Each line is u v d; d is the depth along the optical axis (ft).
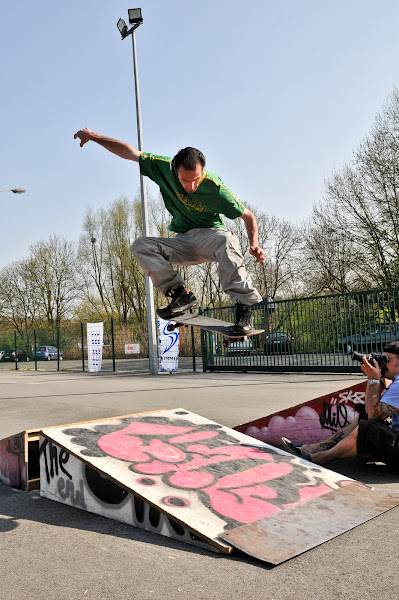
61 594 8.05
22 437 14.32
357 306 40.52
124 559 9.29
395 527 10.41
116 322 77.87
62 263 132.05
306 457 14.76
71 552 9.74
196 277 112.16
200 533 9.55
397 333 37.63
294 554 9.09
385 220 74.95
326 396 16.44
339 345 41.19
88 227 129.08
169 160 12.09
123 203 123.85
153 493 10.83
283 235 112.47
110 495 11.49
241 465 12.73
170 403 29.89
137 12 52.13
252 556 8.96
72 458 12.46
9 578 8.73
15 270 135.33
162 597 7.82
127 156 12.49
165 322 54.13
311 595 7.71
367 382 14.51
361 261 78.64
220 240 12.50
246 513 10.39
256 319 47.26
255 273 113.91
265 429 17.60
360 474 14.88
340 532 10.10
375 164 74.90
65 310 132.57
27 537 10.65
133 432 14.03
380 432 13.87
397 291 38.14
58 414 27.68
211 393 33.55
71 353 83.71
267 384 37.27
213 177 11.80
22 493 14.03
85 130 12.63
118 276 124.77
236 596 7.76
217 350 51.11
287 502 11.06
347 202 78.23
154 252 12.66
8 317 135.03
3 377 62.95
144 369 62.59
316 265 86.94
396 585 7.92
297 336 44.24
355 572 8.43
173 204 12.71
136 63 53.31
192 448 13.43
